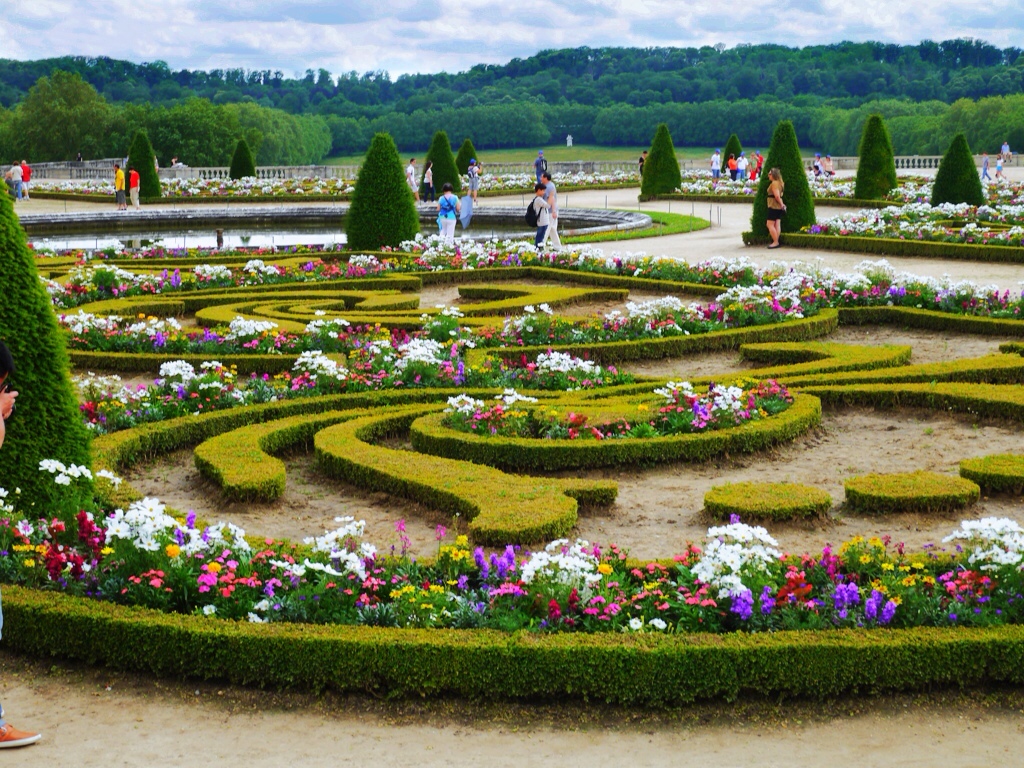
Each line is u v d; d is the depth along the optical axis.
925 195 33.69
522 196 44.16
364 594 6.63
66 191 45.91
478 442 10.30
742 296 16.50
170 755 5.51
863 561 7.10
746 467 10.53
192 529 7.15
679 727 5.90
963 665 6.18
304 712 6.01
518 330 15.23
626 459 10.30
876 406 12.37
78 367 14.33
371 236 26.23
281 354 14.41
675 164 41.47
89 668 6.49
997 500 9.39
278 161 104.94
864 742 5.72
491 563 7.11
